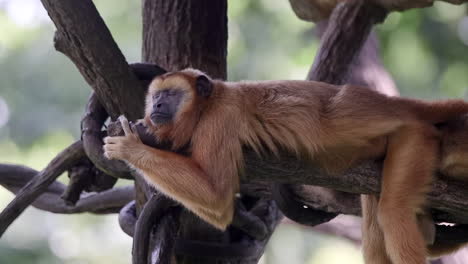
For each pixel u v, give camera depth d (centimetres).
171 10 1312
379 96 1100
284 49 2369
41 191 1242
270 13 2403
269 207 1302
